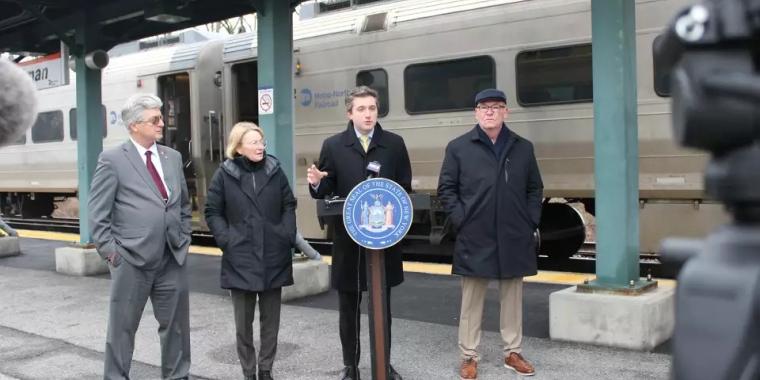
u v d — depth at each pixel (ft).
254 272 12.89
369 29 28.45
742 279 3.68
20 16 27.32
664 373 13.14
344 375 13.53
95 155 26.89
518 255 13.15
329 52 29.63
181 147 36.70
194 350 16.11
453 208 13.37
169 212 12.93
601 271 15.46
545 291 20.90
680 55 3.75
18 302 21.65
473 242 13.15
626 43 14.89
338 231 12.99
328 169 13.21
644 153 22.33
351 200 10.64
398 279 13.03
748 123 3.49
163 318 13.19
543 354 14.60
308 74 30.32
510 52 24.88
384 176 13.06
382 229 10.73
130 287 12.55
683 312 3.86
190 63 35.19
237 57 33.04
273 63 20.63
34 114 4.16
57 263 26.89
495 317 18.31
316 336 16.98
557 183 24.07
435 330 17.13
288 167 21.08
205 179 34.96
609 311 14.73
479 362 14.42
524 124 24.66
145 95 13.03
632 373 13.21
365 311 19.61
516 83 24.81
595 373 13.32
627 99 14.98
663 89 21.83
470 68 25.91
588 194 23.52
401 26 27.61
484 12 25.52
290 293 20.79
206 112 34.78
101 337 17.49
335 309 19.71
